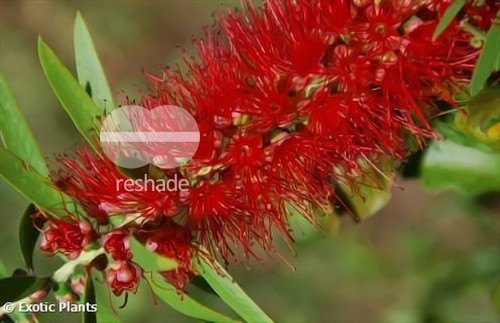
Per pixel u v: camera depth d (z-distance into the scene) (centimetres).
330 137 51
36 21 127
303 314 100
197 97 51
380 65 50
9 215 101
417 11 50
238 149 51
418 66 50
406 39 50
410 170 57
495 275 76
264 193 51
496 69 49
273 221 52
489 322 77
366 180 53
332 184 53
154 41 126
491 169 56
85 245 51
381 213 104
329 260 101
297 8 51
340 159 51
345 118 51
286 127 51
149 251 47
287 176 51
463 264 77
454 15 47
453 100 51
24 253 52
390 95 51
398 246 101
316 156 51
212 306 61
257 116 51
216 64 51
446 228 82
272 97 51
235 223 52
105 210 51
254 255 52
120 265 50
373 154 52
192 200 51
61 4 127
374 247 101
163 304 96
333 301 100
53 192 51
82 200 51
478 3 49
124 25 126
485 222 75
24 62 122
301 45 50
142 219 51
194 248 51
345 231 102
